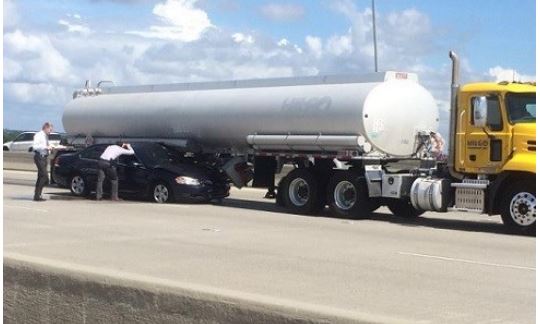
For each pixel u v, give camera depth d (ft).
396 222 55.16
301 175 59.36
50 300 18.95
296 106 59.41
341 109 56.65
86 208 57.67
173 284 17.08
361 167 57.41
